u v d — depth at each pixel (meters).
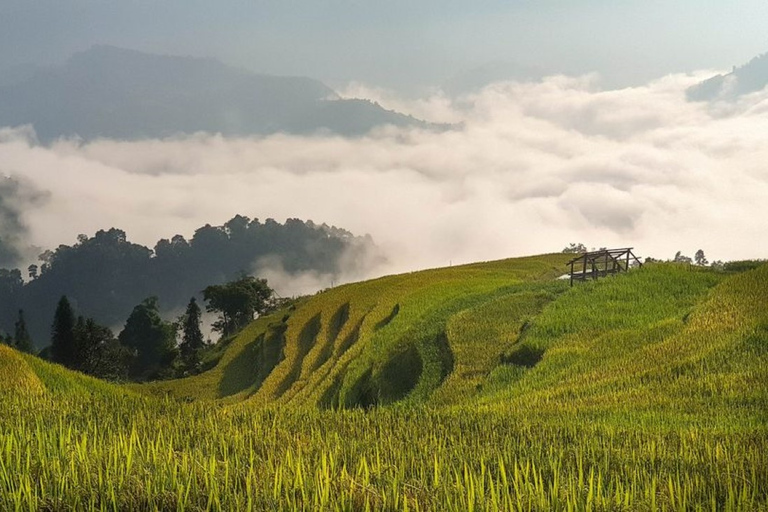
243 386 60.78
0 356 23.03
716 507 8.65
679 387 21.00
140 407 14.88
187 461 8.58
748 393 19.50
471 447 11.87
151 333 125.12
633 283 35.78
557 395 22.47
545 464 10.65
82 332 87.00
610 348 26.97
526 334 31.25
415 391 29.95
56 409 13.96
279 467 8.52
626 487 9.20
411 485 7.99
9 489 7.47
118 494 7.45
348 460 10.23
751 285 31.34
